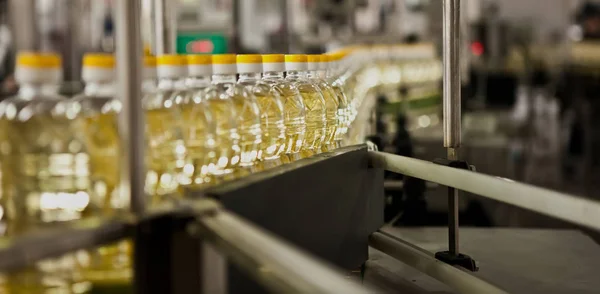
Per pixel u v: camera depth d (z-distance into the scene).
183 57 1.00
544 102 6.64
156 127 1.00
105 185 0.92
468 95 4.87
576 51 7.23
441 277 1.36
